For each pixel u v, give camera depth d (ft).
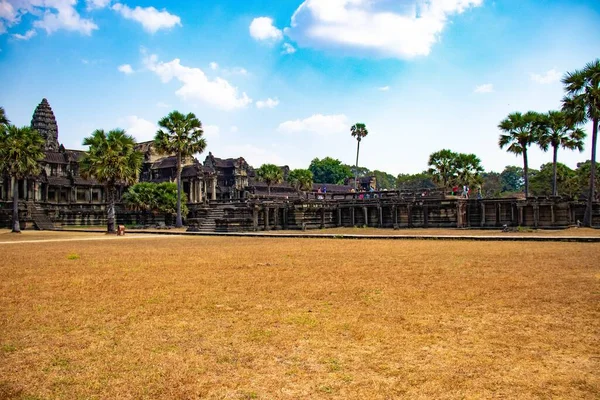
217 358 32.12
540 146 213.46
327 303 48.34
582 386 26.89
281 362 31.30
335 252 102.12
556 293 51.39
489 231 179.73
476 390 26.58
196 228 230.48
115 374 29.45
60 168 346.54
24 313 45.03
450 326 39.11
